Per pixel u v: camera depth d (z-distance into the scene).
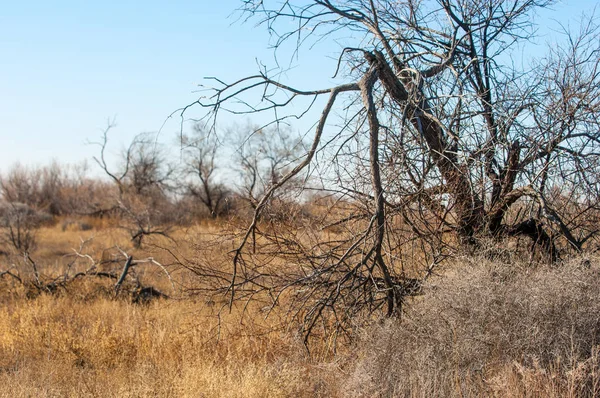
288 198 7.35
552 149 7.59
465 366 5.94
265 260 7.85
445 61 7.80
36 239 22.61
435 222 7.44
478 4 8.50
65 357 7.73
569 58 7.88
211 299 8.18
